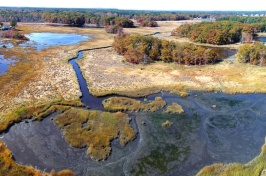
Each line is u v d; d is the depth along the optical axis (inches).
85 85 2635.3
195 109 2171.5
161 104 2210.9
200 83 2726.4
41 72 2960.1
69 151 1587.1
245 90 2541.8
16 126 1817.2
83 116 1963.6
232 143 1716.3
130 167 1467.8
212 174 1405.0
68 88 2512.3
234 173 1414.9
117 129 1822.1
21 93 2337.6
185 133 1818.4
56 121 1887.3
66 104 2161.7
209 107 2212.1
